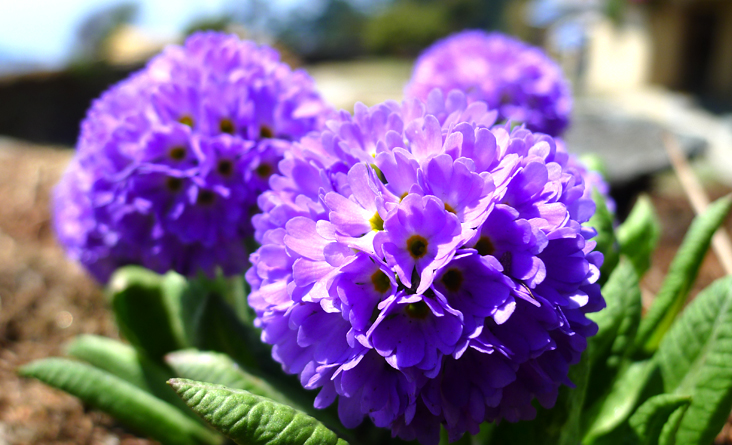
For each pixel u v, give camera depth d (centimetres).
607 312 18
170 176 20
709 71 179
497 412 15
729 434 22
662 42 192
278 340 16
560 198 15
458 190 14
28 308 36
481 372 14
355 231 15
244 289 22
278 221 16
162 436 21
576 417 17
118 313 23
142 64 195
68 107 178
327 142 16
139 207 20
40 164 70
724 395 17
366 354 15
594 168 24
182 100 21
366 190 15
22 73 171
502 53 37
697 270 21
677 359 19
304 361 15
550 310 14
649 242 23
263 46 24
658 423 17
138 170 20
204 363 18
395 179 15
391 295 14
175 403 23
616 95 189
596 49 231
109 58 207
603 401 19
